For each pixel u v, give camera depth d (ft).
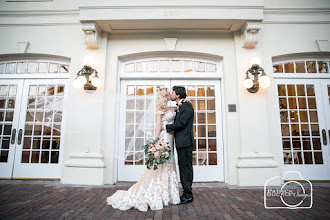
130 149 12.17
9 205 8.09
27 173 12.57
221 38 13.20
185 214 7.29
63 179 11.64
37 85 13.55
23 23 13.29
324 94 13.29
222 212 7.50
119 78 13.21
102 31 12.97
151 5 11.73
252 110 12.14
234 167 11.86
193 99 13.19
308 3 13.25
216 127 12.89
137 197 7.77
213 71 13.43
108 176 11.86
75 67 12.90
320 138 12.82
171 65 13.46
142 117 12.47
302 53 13.21
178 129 8.58
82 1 11.84
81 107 12.19
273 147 12.12
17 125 13.05
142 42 13.15
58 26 13.34
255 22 11.97
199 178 12.39
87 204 8.29
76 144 11.92
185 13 11.77
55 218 6.87
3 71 13.70
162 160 7.86
